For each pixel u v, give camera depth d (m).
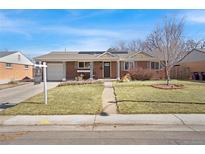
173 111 11.60
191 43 51.22
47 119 10.45
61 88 22.77
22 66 42.44
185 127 9.21
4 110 12.47
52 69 35.97
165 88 20.53
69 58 35.12
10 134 8.34
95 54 37.22
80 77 33.44
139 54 36.81
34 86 27.42
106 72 36.34
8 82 35.12
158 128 9.07
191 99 14.70
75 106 13.05
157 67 37.16
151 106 12.77
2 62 35.66
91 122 9.98
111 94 17.80
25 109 12.48
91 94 17.84
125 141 7.29
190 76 35.56
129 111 11.70
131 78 32.66
